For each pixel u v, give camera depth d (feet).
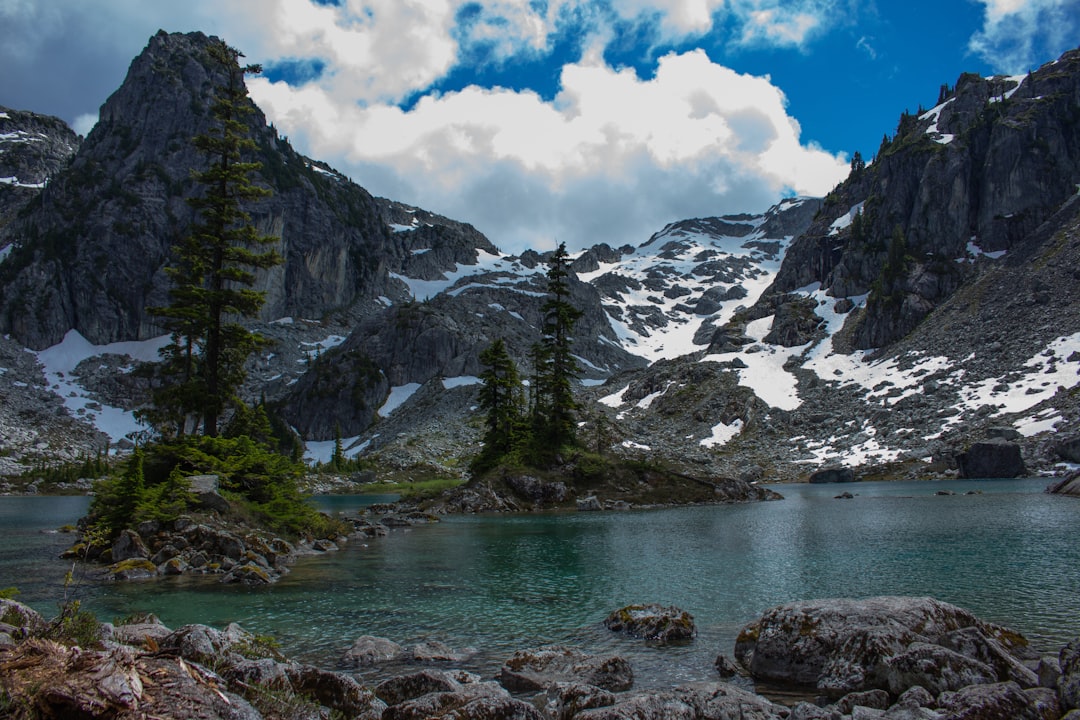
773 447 416.26
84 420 548.72
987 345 435.53
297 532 133.80
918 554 99.35
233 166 144.56
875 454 369.91
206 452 130.52
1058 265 463.83
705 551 112.27
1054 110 571.69
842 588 76.74
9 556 111.14
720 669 50.49
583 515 204.85
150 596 77.82
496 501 237.25
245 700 27.14
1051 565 86.38
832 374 497.87
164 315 131.95
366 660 52.44
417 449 466.29
